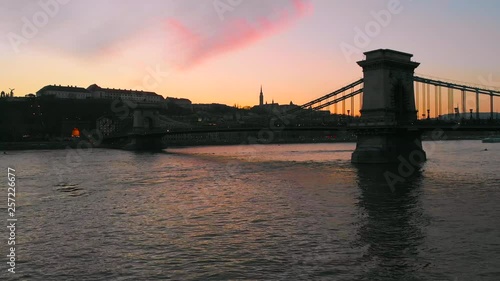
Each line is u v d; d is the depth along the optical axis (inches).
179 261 1013.8
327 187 2058.3
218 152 6166.3
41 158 4749.0
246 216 1446.9
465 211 1464.1
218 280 899.4
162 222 1387.8
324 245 1103.6
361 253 1037.2
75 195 1950.1
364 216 1409.9
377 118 3095.5
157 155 5310.0
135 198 1854.1
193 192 2004.2
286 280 888.3
